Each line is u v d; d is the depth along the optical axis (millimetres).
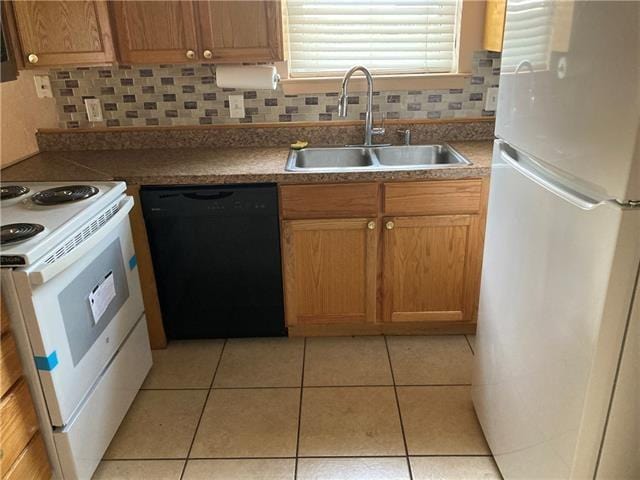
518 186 1353
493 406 1656
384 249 2182
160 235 2156
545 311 1231
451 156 2295
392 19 2398
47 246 1397
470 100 2475
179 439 1856
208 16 2078
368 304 2293
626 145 904
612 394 1081
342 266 2219
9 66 2027
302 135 2492
